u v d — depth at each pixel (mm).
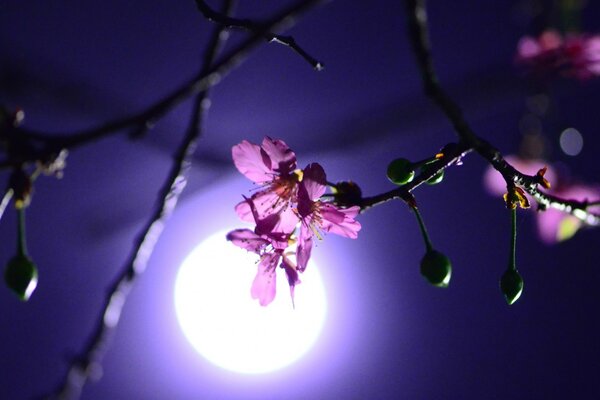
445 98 735
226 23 769
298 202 753
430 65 736
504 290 754
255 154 771
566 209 765
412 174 758
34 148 771
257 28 767
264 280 768
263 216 766
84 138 774
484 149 743
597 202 765
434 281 758
